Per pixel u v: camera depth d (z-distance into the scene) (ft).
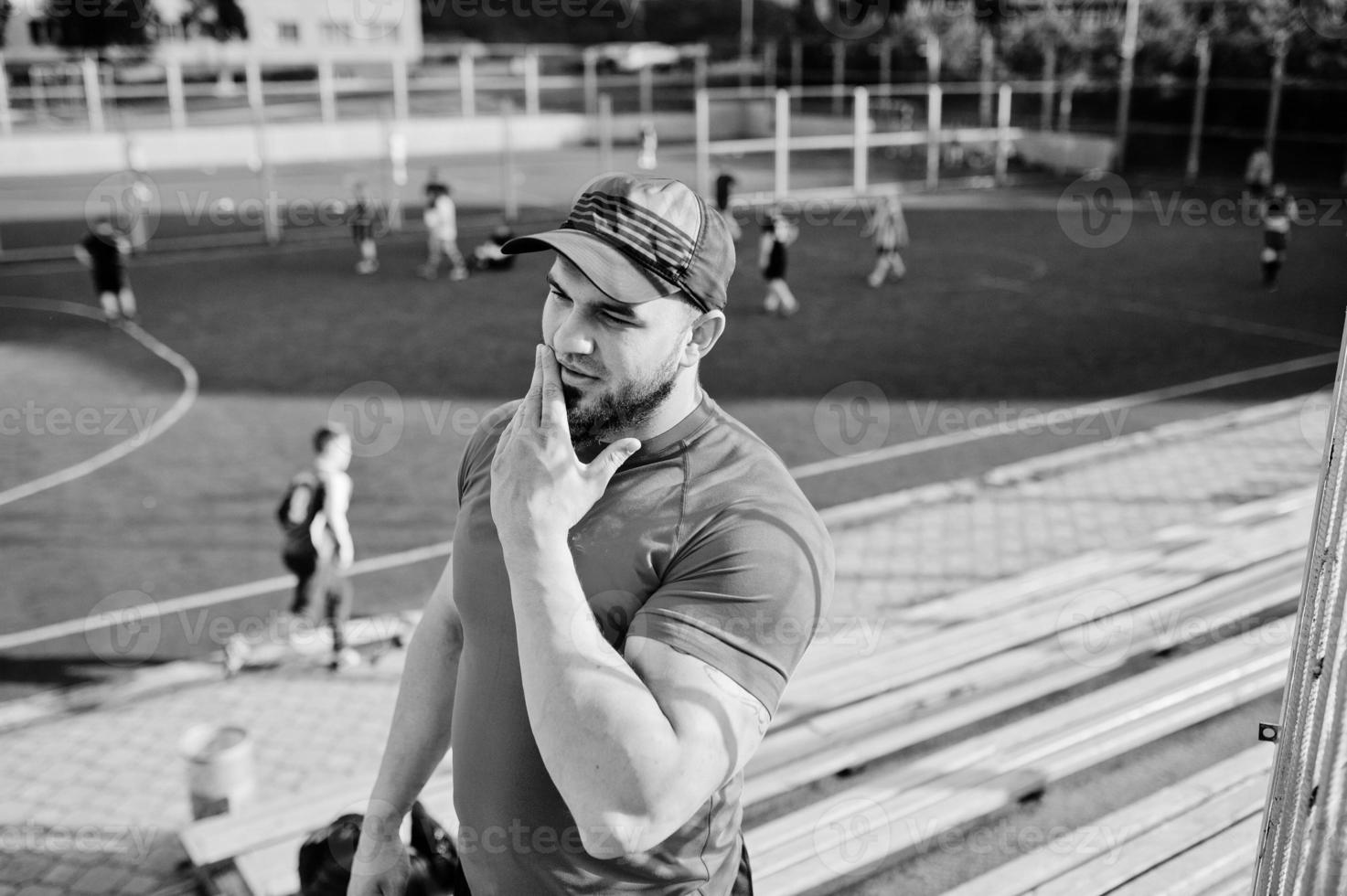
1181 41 112.37
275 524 30.81
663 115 145.28
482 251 67.97
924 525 30.35
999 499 32.17
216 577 27.61
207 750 16.85
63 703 22.24
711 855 5.71
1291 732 5.26
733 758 4.93
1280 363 47.50
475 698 5.64
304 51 136.77
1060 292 62.85
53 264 70.49
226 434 38.32
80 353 49.34
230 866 11.87
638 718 4.68
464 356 49.06
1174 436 37.63
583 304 5.16
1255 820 10.78
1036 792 11.49
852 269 70.54
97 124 113.80
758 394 43.11
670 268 5.08
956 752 11.97
